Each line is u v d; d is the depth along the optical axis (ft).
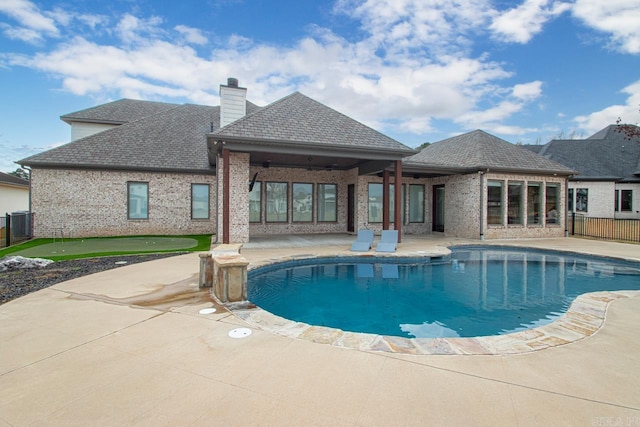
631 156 82.48
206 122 67.15
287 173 55.36
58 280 22.36
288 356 10.96
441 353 11.23
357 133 43.62
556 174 53.11
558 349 11.59
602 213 78.64
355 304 21.68
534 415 7.91
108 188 51.37
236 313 15.40
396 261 34.99
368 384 9.25
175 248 38.78
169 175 53.93
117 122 68.28
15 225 44.11
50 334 12.87
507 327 17.54
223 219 37.58
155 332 13.07
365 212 54.54
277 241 44.96
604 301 17.51
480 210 49.34
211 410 8.06
